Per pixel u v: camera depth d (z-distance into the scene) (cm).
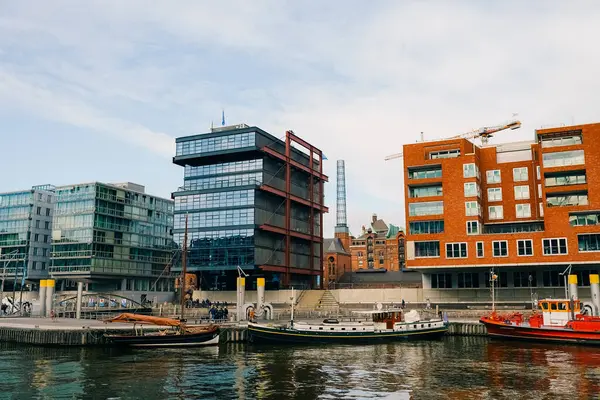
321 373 4088
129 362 4578
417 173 9319
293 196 11831
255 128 10706
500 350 5441
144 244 13250
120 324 6319
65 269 11806
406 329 6344
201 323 6725
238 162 11119
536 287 8594
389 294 9688
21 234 12888
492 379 3838
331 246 17900
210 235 10850
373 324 6303
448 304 9044
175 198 11406
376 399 3241
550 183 8381
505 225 9250
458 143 9075
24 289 12900
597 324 5750
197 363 4556
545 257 8056
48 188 13812
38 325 6047
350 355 5081
